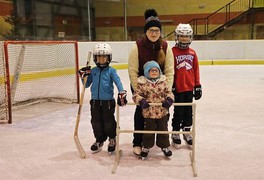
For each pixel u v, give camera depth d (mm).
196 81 3176
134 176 2471
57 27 13266
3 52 4457
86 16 15164
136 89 2721
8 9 10820
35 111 5031
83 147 3209
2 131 3871
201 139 3426
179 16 17109
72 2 14109
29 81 7215
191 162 2754
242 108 5047
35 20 11938
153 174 2506
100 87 2865
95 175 2504
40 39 10562
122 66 11945
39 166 2717
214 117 4441
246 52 13492
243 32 16031
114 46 11672
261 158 2850
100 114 2943
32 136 3637
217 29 16359
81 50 10117
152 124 2711
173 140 3172
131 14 16422
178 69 3055
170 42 12953
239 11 16562
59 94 6309
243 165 2682
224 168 2617
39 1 12211
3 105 4582
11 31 10742
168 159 2842
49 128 3980
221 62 13500
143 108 2598
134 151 2885
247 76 9586
